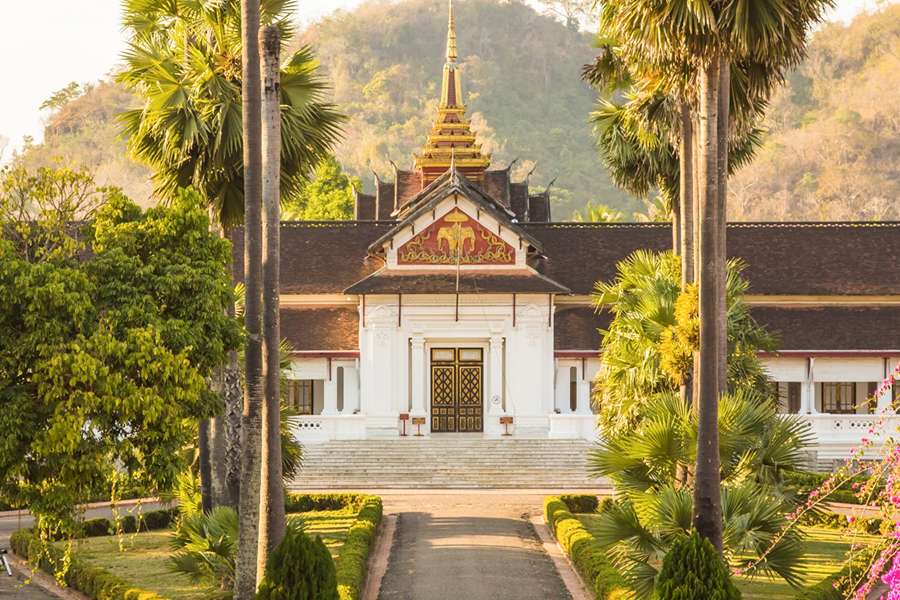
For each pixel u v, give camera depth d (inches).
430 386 2716.5
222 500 1631.4
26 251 1315.2
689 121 1713.8
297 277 2837.1
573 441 2564.0
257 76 1283.2
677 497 1181.1
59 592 1540.4
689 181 1723.7
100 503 2279.8
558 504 1971.0
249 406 1273.4
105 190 1366.9
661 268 1930.4
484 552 1702.8
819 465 2534.5
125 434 1294.3
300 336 2733.8
